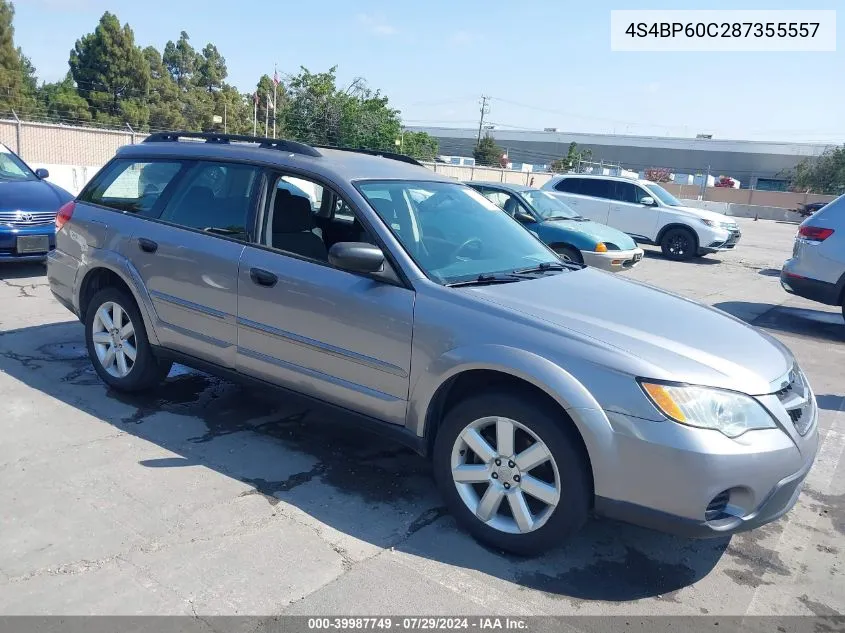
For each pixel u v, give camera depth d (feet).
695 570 10.70
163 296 14.48
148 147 16.15
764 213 138.31
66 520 10.73
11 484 11.70
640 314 11.32
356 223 13.76
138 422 14.61
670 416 9.34
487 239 13.82
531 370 9.94
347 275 12.03
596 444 9.57
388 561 10.27
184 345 14.37
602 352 9.85
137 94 176.86
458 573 10.11
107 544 10.18
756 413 9.62
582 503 9.96
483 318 10.70
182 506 11.36
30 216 26.16
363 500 12.03
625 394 9.53
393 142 112.98
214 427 14.62
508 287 11.71
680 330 10.90
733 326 11.80
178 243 14.21
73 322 21.56
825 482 14.28
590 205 54.70
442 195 14.33
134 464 12.70
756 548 11.48
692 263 50.75
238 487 12.13
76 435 13.76
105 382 16.31
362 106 111.55
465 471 10.95
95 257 15.66
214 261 13.57
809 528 12.30
